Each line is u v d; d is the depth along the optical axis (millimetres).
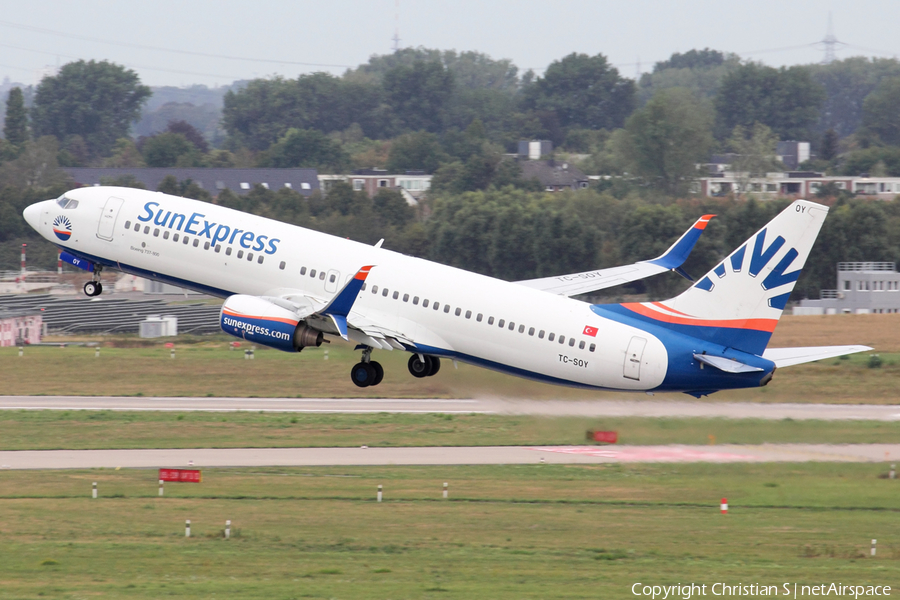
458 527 93688
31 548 84938
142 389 179000
